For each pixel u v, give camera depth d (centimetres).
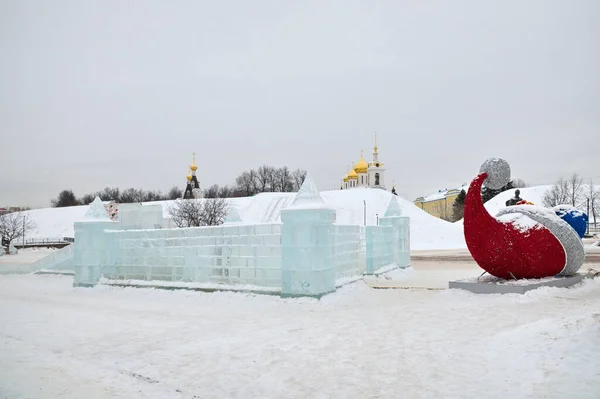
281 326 1013
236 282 1466
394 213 2239
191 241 1568
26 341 942
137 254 1698
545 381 586
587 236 5644
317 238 1295
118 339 941
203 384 665
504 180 1402
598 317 732
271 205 6944
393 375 667
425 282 1731
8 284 2077
